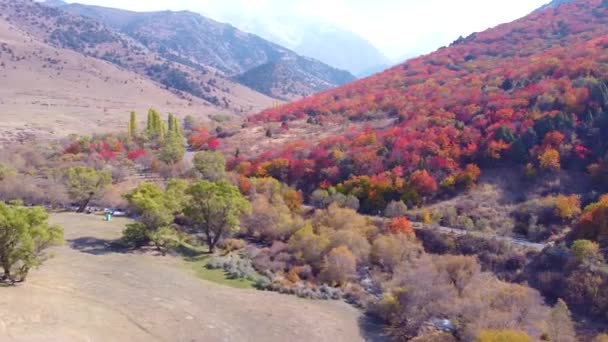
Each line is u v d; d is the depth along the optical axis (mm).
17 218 42219
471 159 76875
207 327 40406
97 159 101688
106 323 38094
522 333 36469
